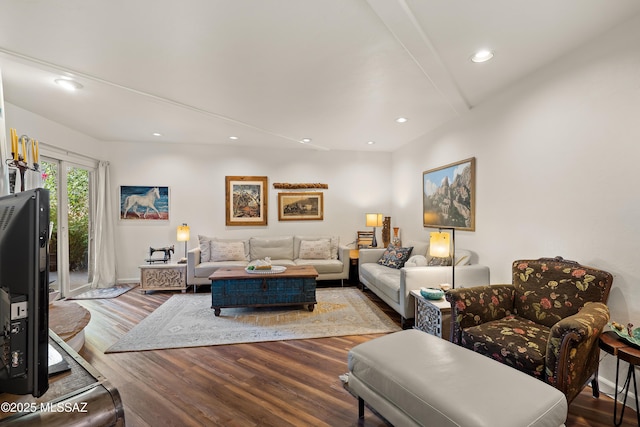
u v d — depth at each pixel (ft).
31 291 2.20
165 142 16.30
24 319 2.22
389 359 5.01
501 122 9.43
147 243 16.26
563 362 4.87
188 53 7.14
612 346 4.99
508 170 9.15
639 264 5.81
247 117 11.94
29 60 7.36
